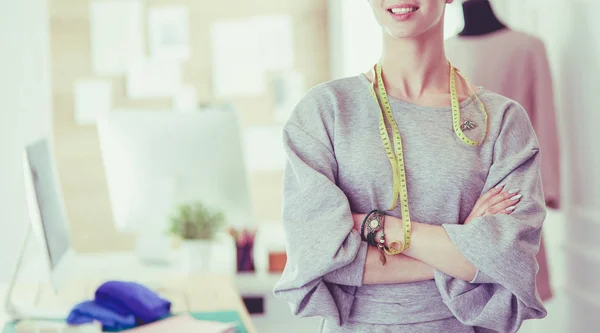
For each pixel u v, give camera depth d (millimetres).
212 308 2330
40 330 2115
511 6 3365
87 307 2057
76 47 4508
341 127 1466
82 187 4523
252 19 4645
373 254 1401
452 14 3660
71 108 4512
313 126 1484
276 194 4699
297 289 1386
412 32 1427
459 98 1504
